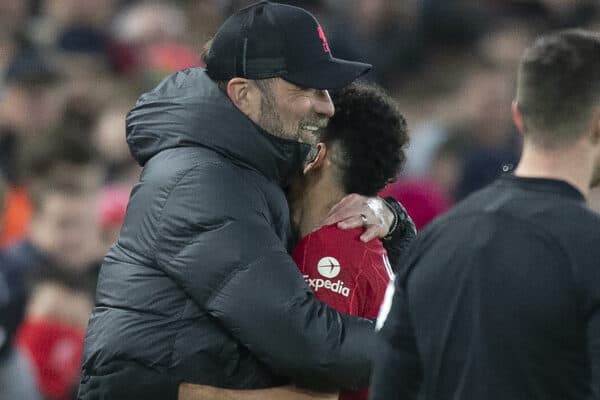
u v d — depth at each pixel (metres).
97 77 34.09
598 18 46.47
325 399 13.70
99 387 13.70
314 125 13.95
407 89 42.31
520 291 11.30
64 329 22.08
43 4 39.97
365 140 14.52
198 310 13.37
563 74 11.59
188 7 40.72
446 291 11.65
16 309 20.17
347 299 13.79
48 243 22.30
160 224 13.43
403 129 14.80
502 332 11.30
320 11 39.03
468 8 44.41
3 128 30.31
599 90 11.61
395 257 14.84
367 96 14.67
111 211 24.80
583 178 11.76
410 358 11.90
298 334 12.95
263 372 13.52
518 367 11.24
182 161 13.57
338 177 14.59
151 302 13.48
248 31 13.69
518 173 11.88
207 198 13.30
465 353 11.47
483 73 39.53
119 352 13.51
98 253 22.88
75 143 23.00
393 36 43.56
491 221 11.60
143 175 13.86
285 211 13.92
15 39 37.75
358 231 14.25
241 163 13.69
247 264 13.07
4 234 24.75
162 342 13.40
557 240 11.35
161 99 14.03
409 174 34.88
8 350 19.81
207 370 13.37
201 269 13.16
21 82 30.88
